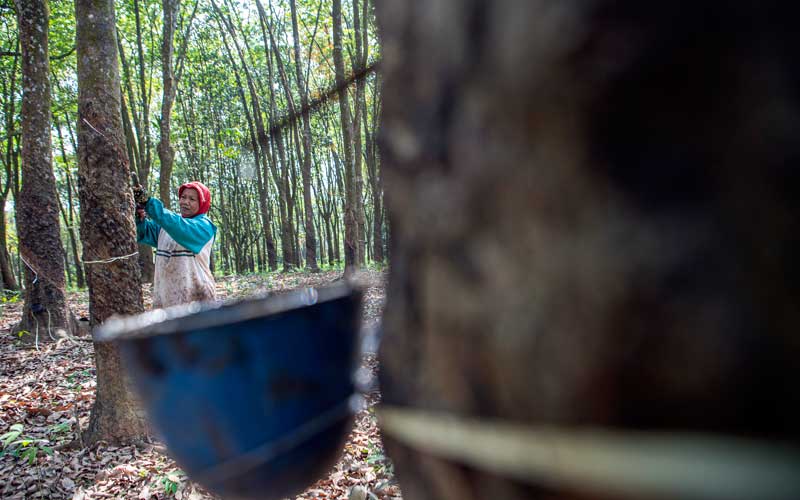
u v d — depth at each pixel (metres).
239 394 0.83
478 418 0.47
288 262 19.19
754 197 0.35
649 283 0.37
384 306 0.62
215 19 19.66
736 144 0.35
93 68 3.61
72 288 19.42
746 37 0.36
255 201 29.80
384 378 0.61
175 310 1.12
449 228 0.49
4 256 16.81
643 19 0.37
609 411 0.39
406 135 0.54
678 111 0.37
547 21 0.40
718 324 0.35
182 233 3.80
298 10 19.59
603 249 0.38
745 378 0.35
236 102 24.59
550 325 0.41
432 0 0.50
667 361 0.36
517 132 0.42
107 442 3.79
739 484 0.34
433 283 0.51
